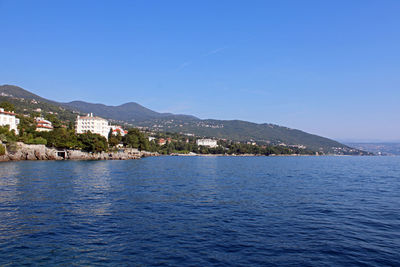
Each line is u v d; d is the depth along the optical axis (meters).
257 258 22.73
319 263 21.88
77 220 32.41
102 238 26.66
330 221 33.78
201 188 60.41
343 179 84.69
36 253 22.97
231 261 22.12
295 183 72.38
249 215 36.31
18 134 166.75
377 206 42.78
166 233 28.45
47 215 34.34
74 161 153.38
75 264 21.05
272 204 43.72
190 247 24.84
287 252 24.02
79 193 49.91
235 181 76.00
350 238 27.61
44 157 158.75
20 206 38.81
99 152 189.75
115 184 63.22
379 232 29.58
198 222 32.59
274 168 139.50
